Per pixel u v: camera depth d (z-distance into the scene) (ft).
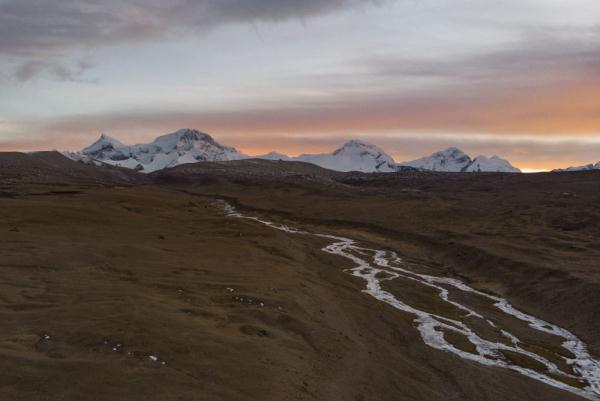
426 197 625.00
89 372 82.07
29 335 96.37
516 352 154.71
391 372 119.24
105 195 459.32
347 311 169.89
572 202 474.49
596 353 157.79
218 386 84.23
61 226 257.96
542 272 235.40
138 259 188.65
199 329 110.42
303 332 127.44
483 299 220.84
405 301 205.16
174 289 147.54
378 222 442.50
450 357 141.38
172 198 542.57
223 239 273.13
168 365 89.61
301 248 309.83
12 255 170.91
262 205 625.82
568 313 191.62
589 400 123.24
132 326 104.42
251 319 127.75
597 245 293.02
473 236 343.87
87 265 168.96
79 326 102.89
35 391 73.92
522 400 118.62
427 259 313.94
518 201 512.63
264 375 91.76
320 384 96.68
